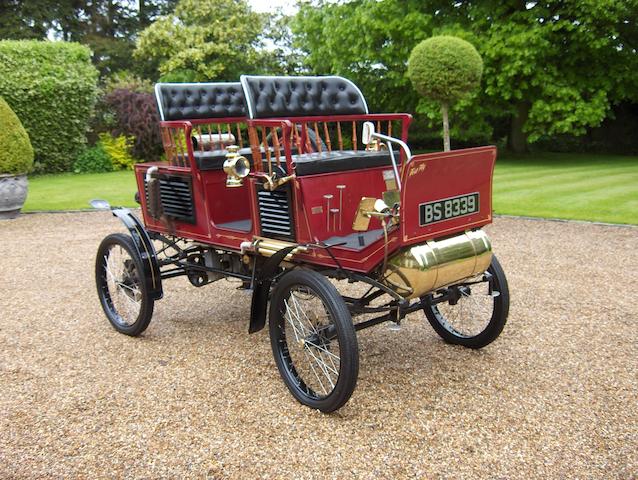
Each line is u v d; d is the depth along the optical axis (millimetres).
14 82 12711
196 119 4340
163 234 4465
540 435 2768
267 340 3971
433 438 2756
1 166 8570
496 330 3516
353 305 3117
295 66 19875
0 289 5340
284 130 3049
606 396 3119
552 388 3217
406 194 2691
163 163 4316
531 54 12484
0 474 2516
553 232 7141
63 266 6145
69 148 14047
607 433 2771
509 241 6746
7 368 3594
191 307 4719
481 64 9227
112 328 4277
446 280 2988
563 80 13500
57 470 2543
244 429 2857
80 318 4512
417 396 3150
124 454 2658
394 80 15281
